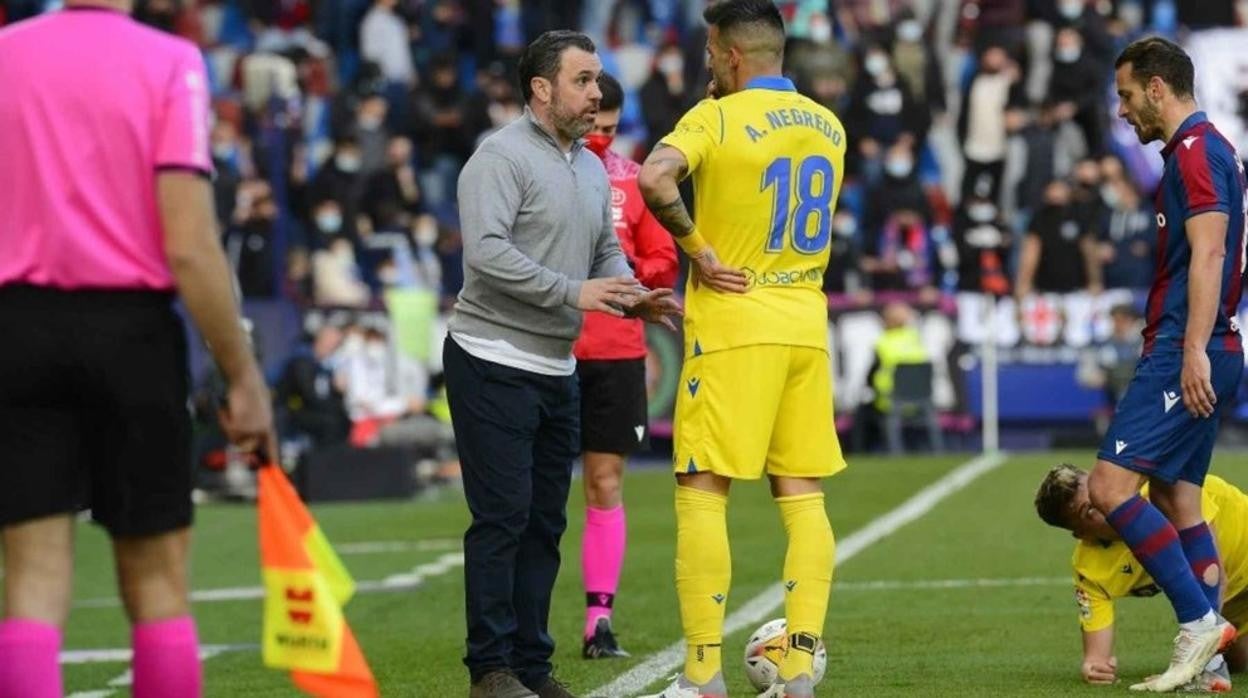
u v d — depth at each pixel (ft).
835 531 156.35
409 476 197.88
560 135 84.23
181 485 59.47
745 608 116.98
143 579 59.98
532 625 85.92
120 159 58.59
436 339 218.38
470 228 81.71
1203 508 87.92
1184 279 84.43
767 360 78.79
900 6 275.80
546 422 85.30
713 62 81.30
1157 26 286.66
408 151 257.34
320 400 208.44
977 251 244.42
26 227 58.44
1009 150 260.01
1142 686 84.12
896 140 255.70
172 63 59.31
